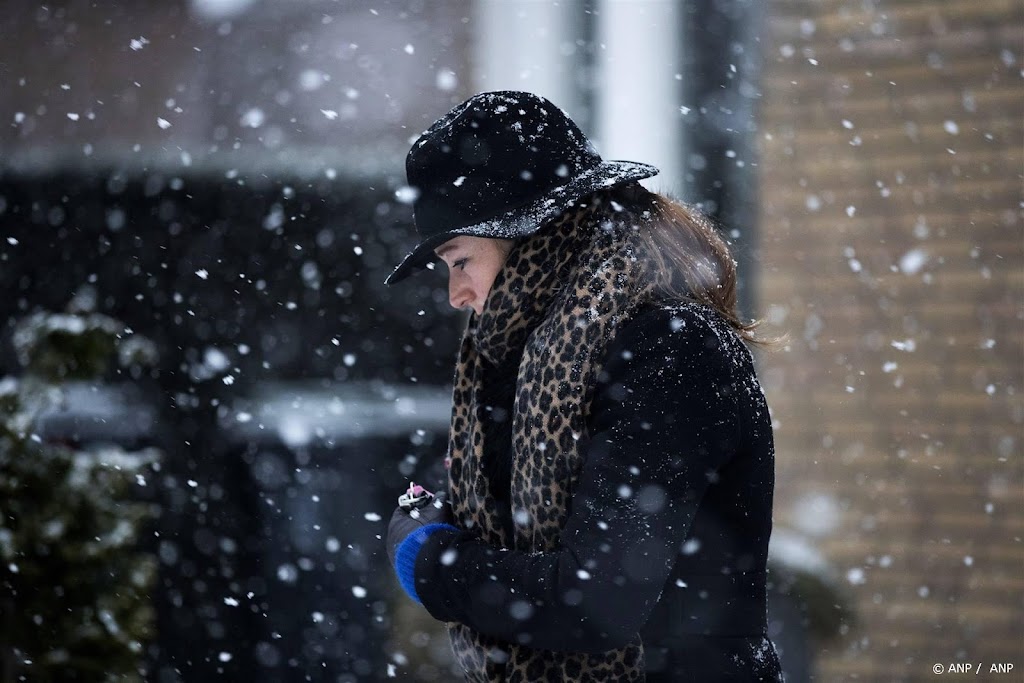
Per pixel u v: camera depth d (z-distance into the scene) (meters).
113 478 6.61
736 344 3.09
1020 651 9.31
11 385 6.61
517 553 2.95
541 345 3.07
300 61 11.73
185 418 9.49
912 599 9.55
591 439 2.94
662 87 9.96
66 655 6.32
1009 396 9.52
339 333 11.81
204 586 8.73
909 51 9.66
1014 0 9.47
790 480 9.77
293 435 9.19
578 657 3.02
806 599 8.17
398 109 11.52
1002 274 9.52
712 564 3.03
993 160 9.53
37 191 11.39
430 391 11.71
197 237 11.52
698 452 2.84
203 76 11.74
